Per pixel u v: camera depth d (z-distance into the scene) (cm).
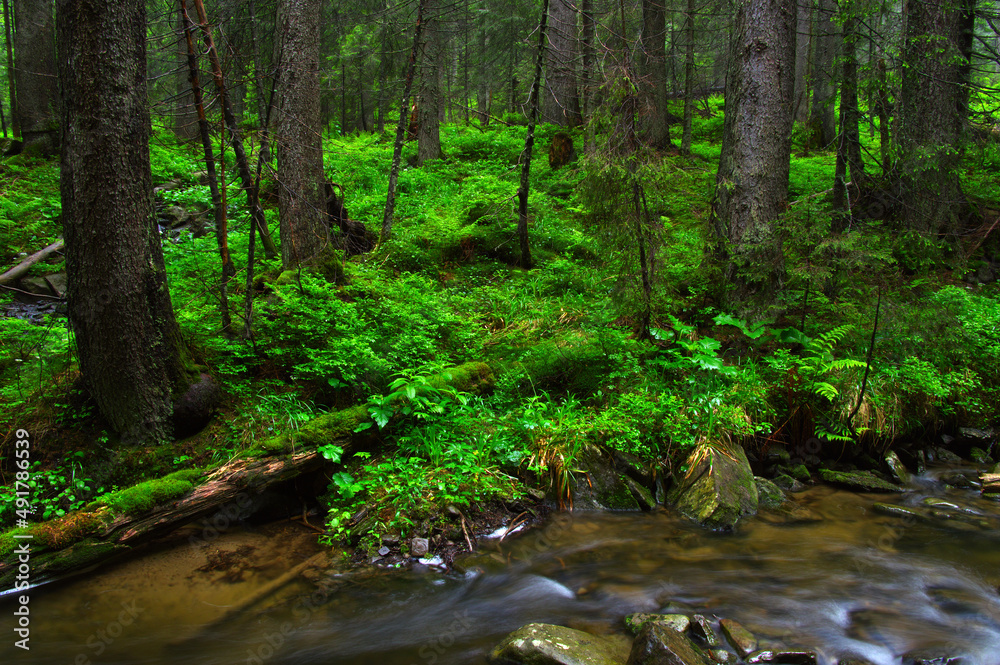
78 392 514
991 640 361
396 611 396
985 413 692
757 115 736
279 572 438
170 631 371
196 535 477
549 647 332
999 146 1011
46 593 404
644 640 323
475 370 654
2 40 2269
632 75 684
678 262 841
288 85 803
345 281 805
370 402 579
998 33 1052
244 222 906
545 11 927
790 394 635
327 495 527
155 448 502
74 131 465
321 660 345
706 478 546
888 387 661
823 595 412
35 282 903
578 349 682
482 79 2442
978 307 817
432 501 496
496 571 445
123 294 484
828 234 665
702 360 619
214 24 632
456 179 1465
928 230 912
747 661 337
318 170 828
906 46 916
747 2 736
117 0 464
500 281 934
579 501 545
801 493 585
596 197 676
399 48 1966
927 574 440
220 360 595
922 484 609
